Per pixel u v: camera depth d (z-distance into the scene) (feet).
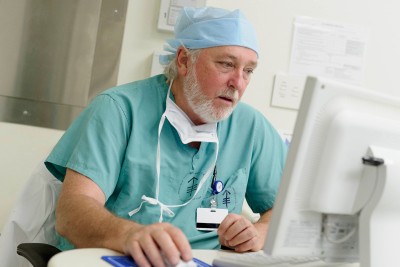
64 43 5.90
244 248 3.60
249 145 4.97
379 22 6.59
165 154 4.45
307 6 6.40
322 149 2.44
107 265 2.59
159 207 4.31
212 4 6.13
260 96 6.31
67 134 4.43
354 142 2.50
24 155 5.80
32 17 5.84
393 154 2.57
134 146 4.35
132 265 2.63
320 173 2.46
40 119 5.84
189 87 4.50
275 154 5.18
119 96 4.48
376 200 2.50
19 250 3.57
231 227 3.64
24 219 4.58
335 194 2.50
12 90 5.79
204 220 4.49
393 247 2.56
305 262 3.11
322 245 2.68
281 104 6.31
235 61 4.41
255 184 5.09
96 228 3.22
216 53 4.39
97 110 4.35
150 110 4.54
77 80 5.92
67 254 2.71
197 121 4.68
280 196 2.43
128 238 2.78
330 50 6.44
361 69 6.52
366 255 2.54
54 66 5.88
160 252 2.64
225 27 4.41
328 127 2.43
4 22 5.78
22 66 5.82
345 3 6.51
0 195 5.74
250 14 6.27
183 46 4.58
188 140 4.46
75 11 5.91
